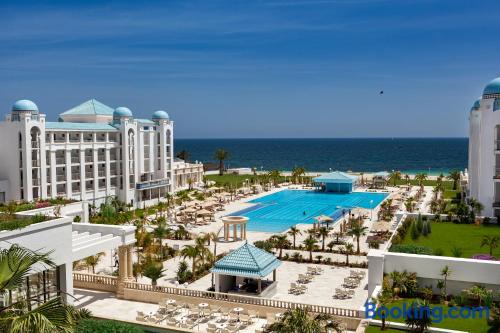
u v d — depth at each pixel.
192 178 109.38
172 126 94.12
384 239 53.59
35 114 68.12
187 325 31.02
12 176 66.88
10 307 17.25
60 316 16.59
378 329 28.00
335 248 52.47
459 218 53.78
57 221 29.52
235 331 30.20
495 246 40.12
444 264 32.41
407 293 32.56
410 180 119.94
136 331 24.61
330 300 36.53
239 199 94.38
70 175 73.88
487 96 58.53
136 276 41.34
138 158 85.62
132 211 77.06
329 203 88.75
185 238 57.91
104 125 81.00
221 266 36.28
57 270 30.31
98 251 34.12
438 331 26.61
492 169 58.31
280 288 39.44
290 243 52.28
